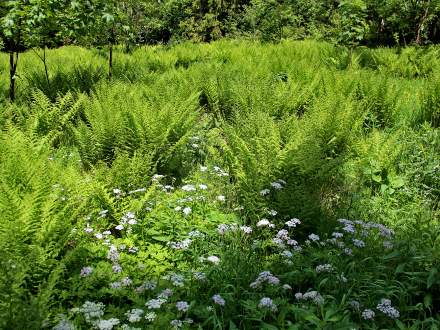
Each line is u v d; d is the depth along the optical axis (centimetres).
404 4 1231
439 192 452
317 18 1862
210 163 501
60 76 826
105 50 1226
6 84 791
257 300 272
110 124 492
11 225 277
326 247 333
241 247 345
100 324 230
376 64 1064
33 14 608
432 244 311
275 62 1024
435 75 681
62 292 265
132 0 1138
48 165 388
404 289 279
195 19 2138
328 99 596
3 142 404
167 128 505
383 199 434
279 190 388
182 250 333
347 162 502
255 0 1805
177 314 256
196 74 892
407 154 509
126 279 276
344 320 239
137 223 355
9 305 229
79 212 357
